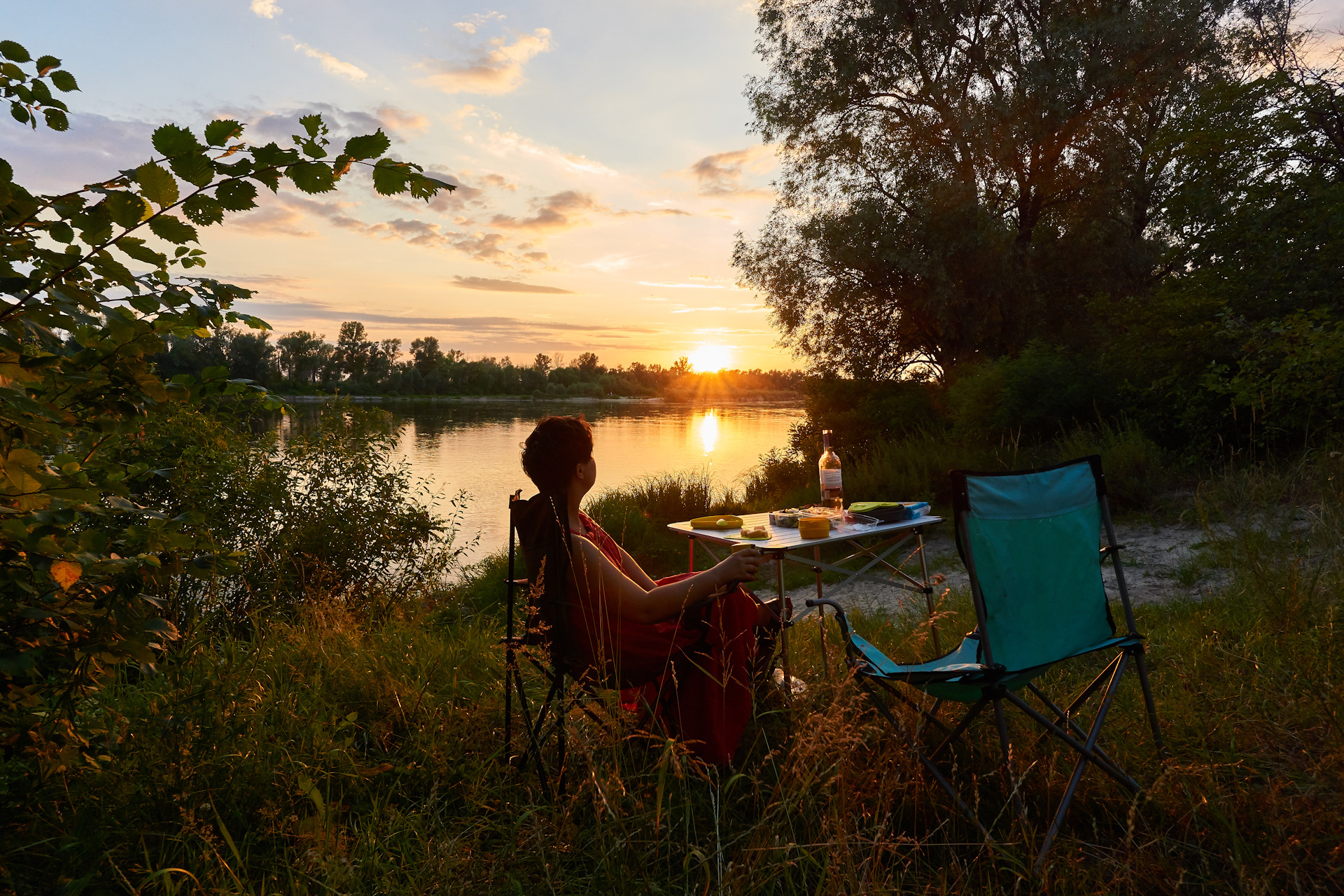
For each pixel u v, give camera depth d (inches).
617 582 93.9
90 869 73.9
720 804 84.8
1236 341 304.0
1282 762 92.0
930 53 645.3
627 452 1138.7
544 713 93.9
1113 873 73.2
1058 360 409.1
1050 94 588.4
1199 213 349.4
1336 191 309.1
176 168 61.2
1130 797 82.9
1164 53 573.0
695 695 94.6
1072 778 80.3
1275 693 106.0
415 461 929.5
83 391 70.1
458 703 116.8
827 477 159.6
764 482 576.7
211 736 91.0
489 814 88.4
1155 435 339.0
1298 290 313.9
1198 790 83.3
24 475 61.2
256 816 84.7
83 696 79.8
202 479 189.8
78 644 71.4
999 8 642.2
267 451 231.8
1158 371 346.6
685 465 920.9
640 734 88.7
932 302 608.1
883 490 403.9
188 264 78.9
